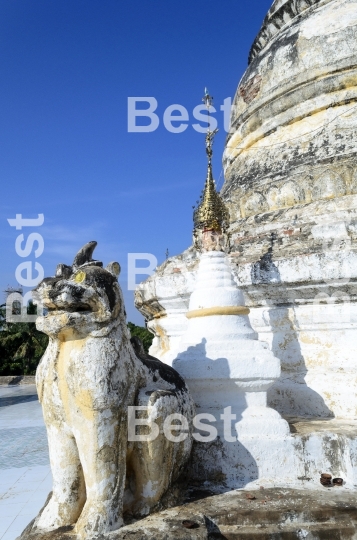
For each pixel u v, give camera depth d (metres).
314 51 11.09
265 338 8.05
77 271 4.83
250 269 7.78
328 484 5.52
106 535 4.41
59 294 4.61
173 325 9.02
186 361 6.12
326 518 4.85
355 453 5.59
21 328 49.62
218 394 6.04
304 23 11.66
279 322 7.89
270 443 5.75
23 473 12.19
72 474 4.90
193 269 9.31
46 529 4.73
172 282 8.76
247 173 11.56
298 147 10.73
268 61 12.13
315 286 7.43
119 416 4.71
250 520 4.82
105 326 4.78
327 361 7.45
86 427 4.64
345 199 9.23
